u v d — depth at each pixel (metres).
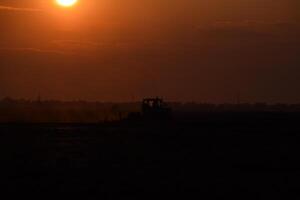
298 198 90.94
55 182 104.56
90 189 96.62
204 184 103.75
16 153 161.62
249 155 158.25
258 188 100.25
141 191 95.31
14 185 101.00
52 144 195.62
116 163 136.62
